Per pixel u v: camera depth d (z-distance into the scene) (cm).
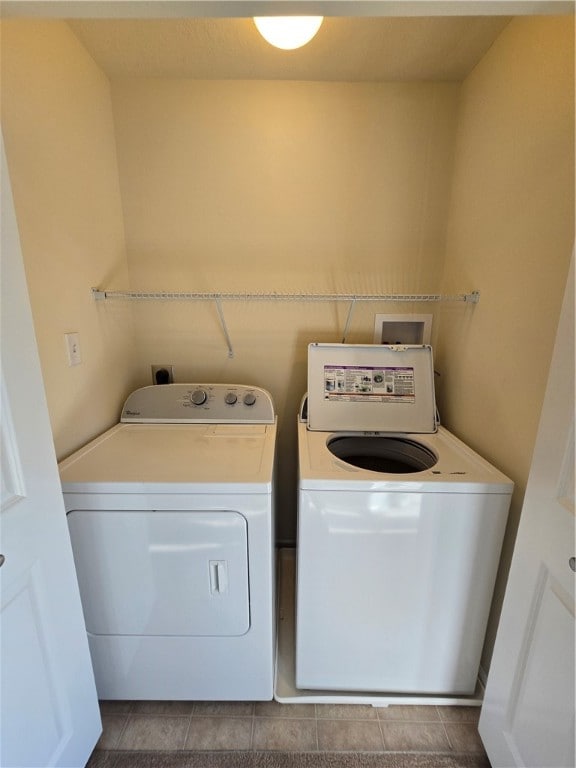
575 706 81
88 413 142
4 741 81
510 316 123
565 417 84
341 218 172
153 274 177
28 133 108
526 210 115
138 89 157
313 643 130
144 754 120
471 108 148
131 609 121
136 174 165
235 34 129
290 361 189
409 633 128
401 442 164
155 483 111
